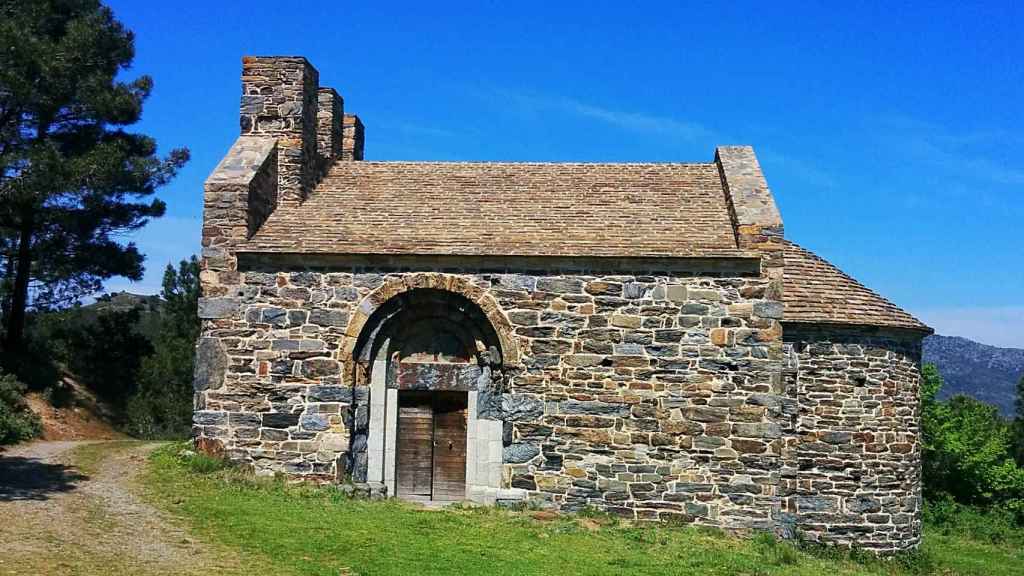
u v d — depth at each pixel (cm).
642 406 1738
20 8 2716
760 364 1733
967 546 2400
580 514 1711
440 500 1802
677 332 1745
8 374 2945
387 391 1811
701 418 1730
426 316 1812
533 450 1744
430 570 1207
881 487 1942
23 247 3281
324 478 1756
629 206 2000
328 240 1825
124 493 1581
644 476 1727
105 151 2822
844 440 1930
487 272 1775
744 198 1878
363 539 1355
